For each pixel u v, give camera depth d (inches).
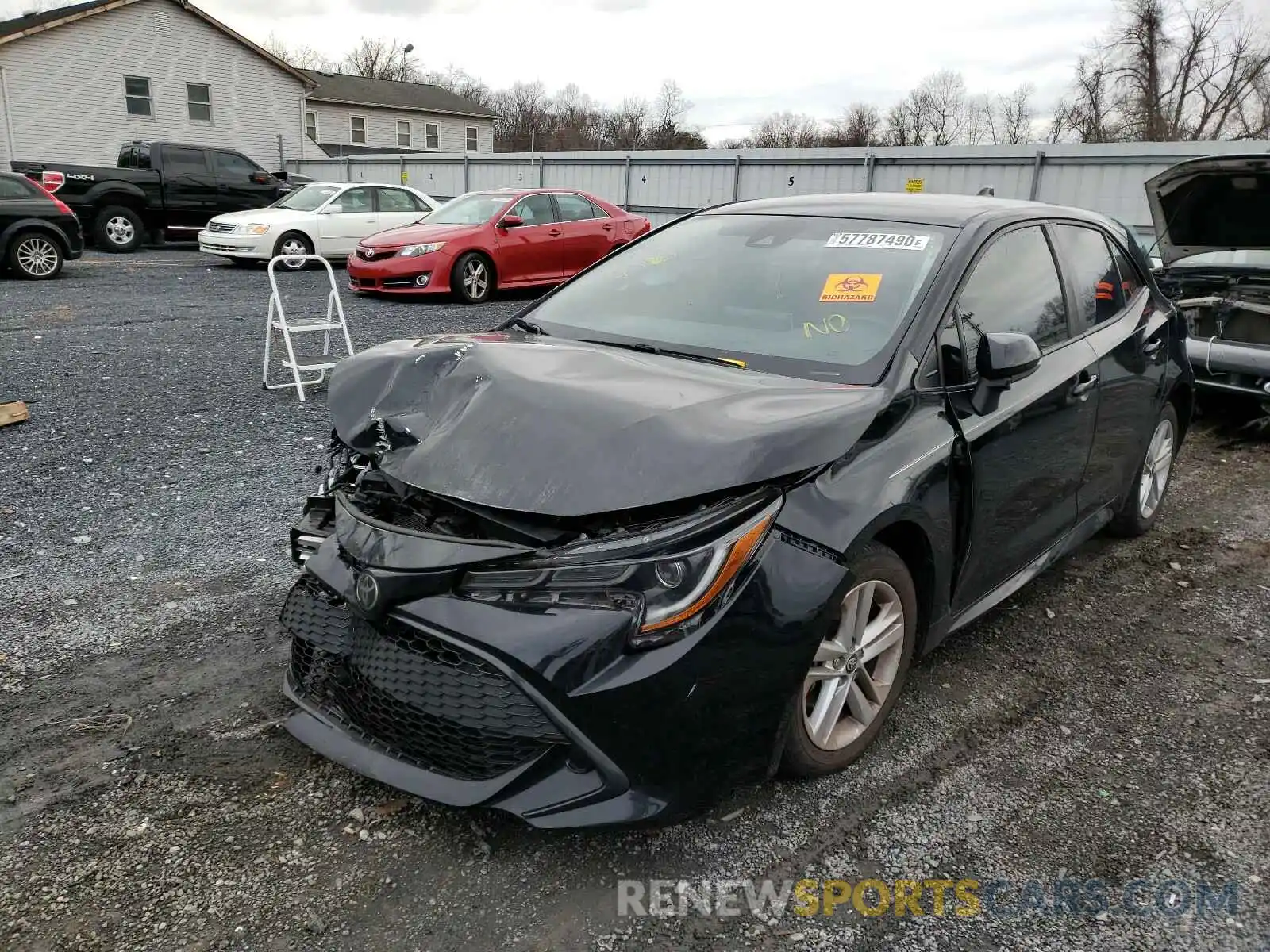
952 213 140.0
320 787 107.3
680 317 135.0
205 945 84.9
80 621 144.5
